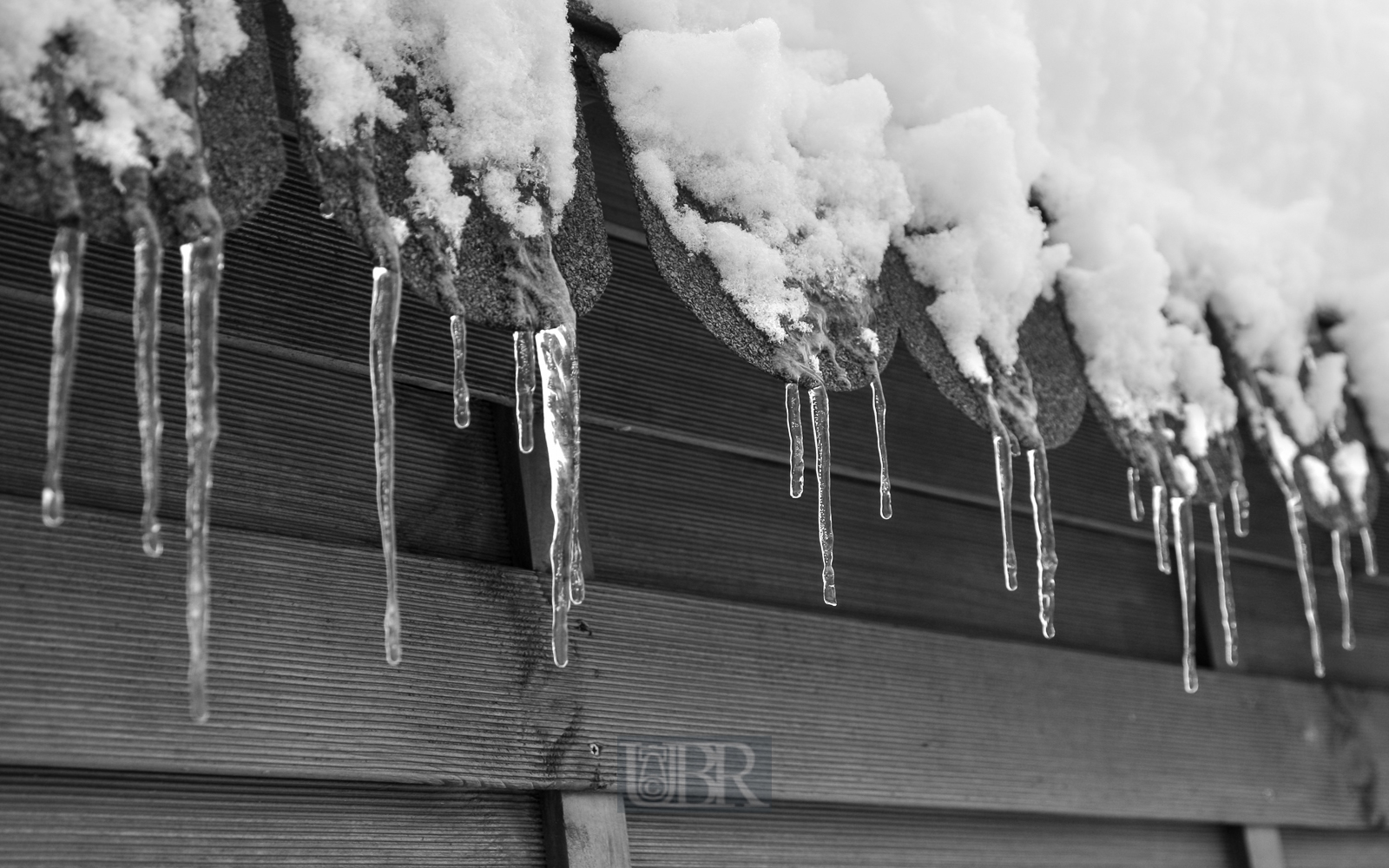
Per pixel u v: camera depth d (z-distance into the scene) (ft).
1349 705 13.38
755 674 9.29
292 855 7.32
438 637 7.95
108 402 7.39
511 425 8.78
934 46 9.14
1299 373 11.25
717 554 9.63
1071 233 9.91
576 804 8.25
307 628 7.50
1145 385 9.72
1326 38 12.25
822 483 7.41
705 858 8.89
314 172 6.16
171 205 5.67
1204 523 12.69
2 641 6.59
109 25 5.66
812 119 8.25
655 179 7.38
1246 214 11.47
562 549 6.63
